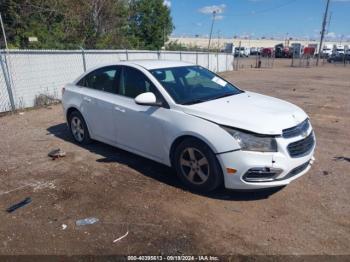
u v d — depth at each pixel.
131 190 4.40
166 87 4.68
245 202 4.06
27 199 4.20
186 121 4.22
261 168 3.79
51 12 19.70
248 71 27.88
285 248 3.19
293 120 4.13
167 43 40.75
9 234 3.46
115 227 3.56
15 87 9.77
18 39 18.00
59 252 3.17
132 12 34.56
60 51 11.17
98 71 5.84
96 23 22.05
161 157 4.70
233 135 3.87
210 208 3.93
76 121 6.32
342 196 4.22
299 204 4.02
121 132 5.25
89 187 4.51
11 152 5.98
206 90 4.99
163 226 3.57
